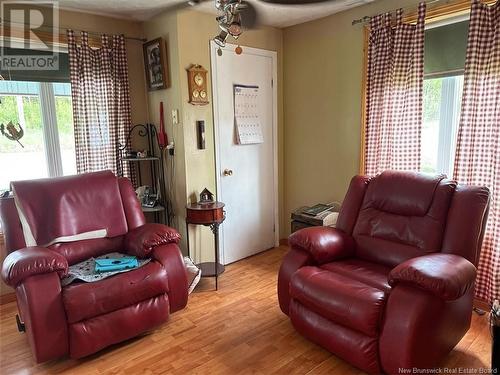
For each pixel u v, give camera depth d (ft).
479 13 7.48
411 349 5.51
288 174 12.84
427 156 9.46
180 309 8.35
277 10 9.96
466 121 7.86
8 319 8.60
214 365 6.73
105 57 10.12
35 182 8.11
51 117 10.03
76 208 8.27
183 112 9.99
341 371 6.48
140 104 11.26
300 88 11.87
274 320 8.27
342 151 10.91
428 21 8.67
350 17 10.10
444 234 6.95
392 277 5.91
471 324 7.71
